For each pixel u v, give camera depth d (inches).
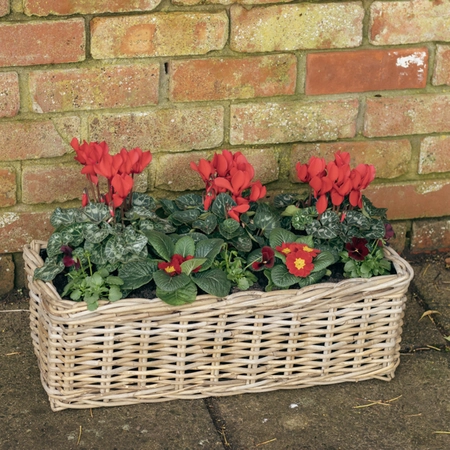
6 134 92.5
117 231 82.0
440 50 100.0
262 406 83.3
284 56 96.2
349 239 85.9
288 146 100.9
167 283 77.5
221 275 80.7
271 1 93.4
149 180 98.9
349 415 82.3
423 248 111.0
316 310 81.0
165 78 94.7
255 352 82.0
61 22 89.3
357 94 100.2
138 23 91.2
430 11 97.8
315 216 87.9
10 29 88.1
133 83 93.7
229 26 93.6
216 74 95.3
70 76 91.7
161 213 94.7
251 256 84.4
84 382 80.6
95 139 95.4
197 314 78.5
